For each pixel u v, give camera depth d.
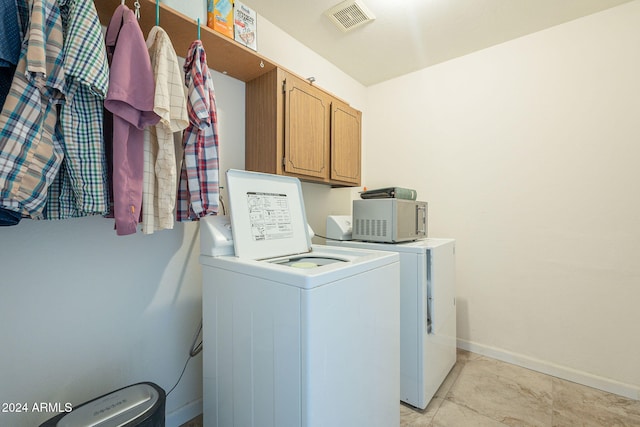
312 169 1.80
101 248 1.19
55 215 0.87
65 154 0.82
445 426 1.41
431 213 2.42
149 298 1.33
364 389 1.03
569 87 1.85
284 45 1.98
